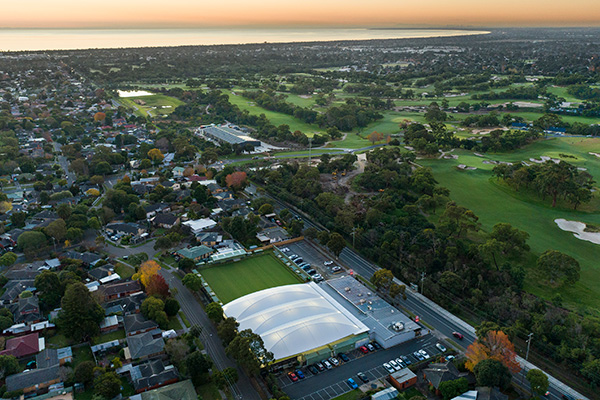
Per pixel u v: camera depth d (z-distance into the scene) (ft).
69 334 437.17
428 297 541.34
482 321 489.67
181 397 362.12
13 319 476.13
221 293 541.34
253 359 391.24
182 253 619.26
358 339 450.71
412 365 421.59
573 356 419.74
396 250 611.47
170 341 419.33
